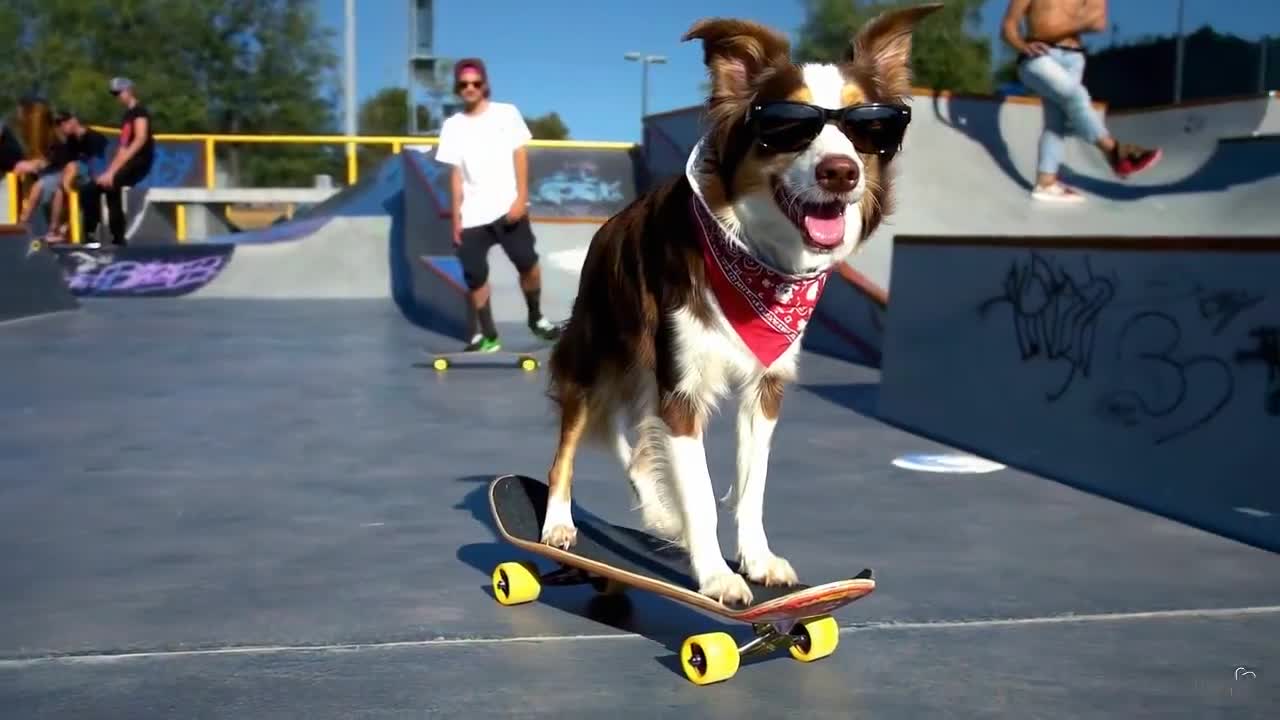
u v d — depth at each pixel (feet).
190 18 135.95
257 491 17.83
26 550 14.66
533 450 20.95
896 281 24.56
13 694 10.32
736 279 11.24
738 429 12.39
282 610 12.59
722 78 11.50
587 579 13.38
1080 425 18.71
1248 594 13.39
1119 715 10.21
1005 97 42.22
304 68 141.90
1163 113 45.60
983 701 10.49
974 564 14.52
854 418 24.91
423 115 97.91
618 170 49.44
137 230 64.28
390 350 34.55
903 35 11.87
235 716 9.94
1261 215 35.96
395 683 10.71
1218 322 15.88
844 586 10.62
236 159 78.54
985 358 21.29
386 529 15.87
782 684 10.87
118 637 11.71
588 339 13.26
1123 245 17.72
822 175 10.43
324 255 52.70
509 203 30.30
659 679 10.96
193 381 28.37
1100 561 14.65
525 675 10.98
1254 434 15.30
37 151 54.80
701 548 11.46
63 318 41.83
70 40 134.92
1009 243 20.58
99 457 20.01
